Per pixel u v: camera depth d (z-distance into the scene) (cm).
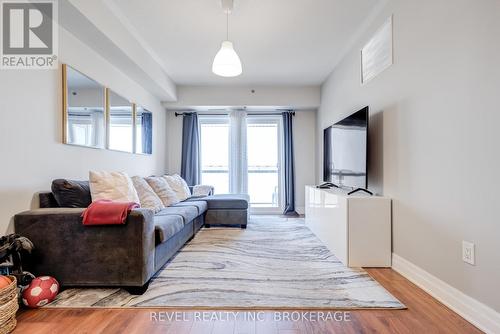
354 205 230
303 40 314
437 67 175
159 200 300
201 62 376
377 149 257
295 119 528
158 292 182
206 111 527
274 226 398
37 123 198
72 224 178
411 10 203
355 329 140
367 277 208
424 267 188
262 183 540
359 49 302
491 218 136
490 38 137
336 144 336
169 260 245
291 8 251
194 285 192
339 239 246
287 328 142
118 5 243
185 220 269
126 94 339
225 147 535
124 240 179
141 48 316
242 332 138
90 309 160
